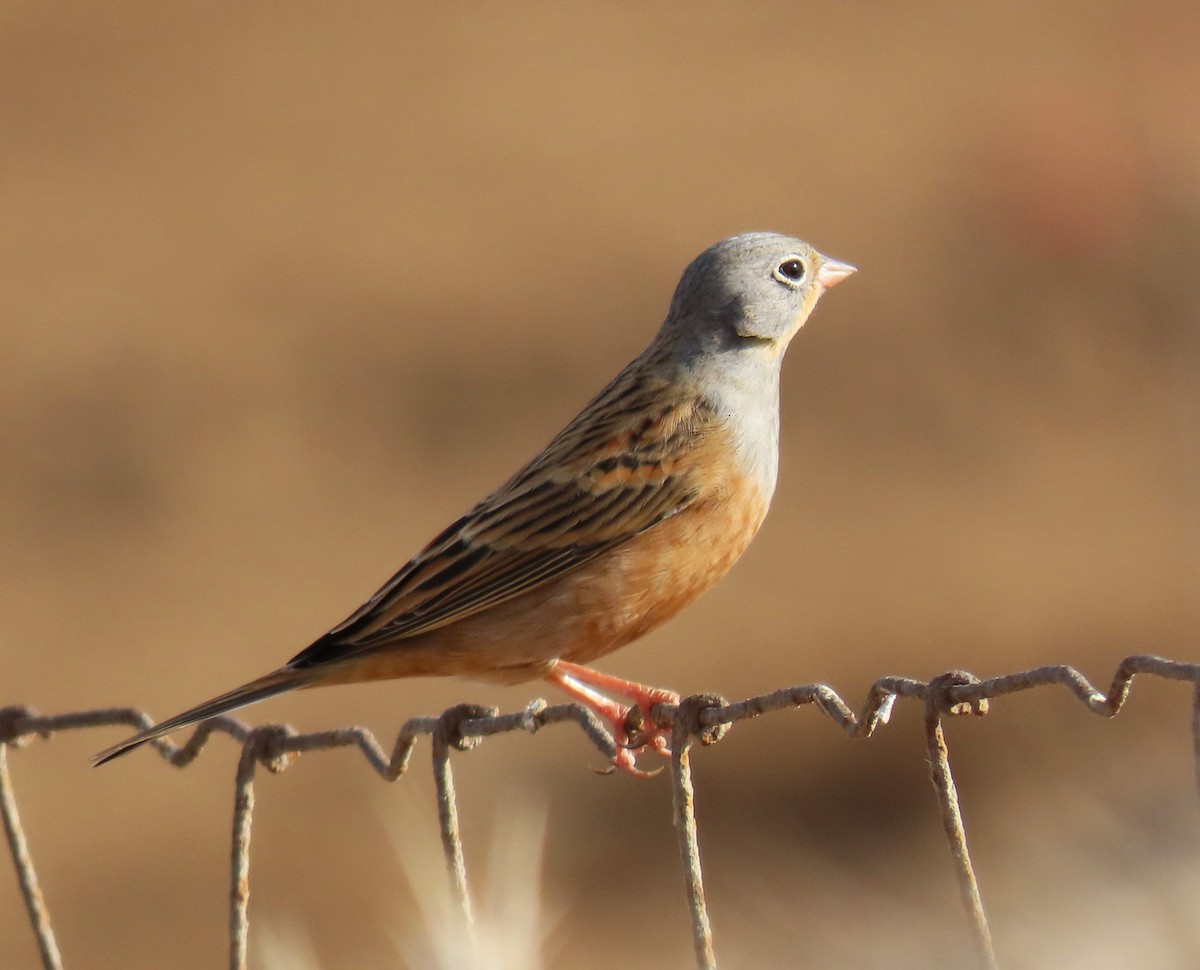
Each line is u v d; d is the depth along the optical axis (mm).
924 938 4133
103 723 4977
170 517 20156
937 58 35656
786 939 4340
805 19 38469
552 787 12250
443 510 20141
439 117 33906
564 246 27984
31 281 26484
